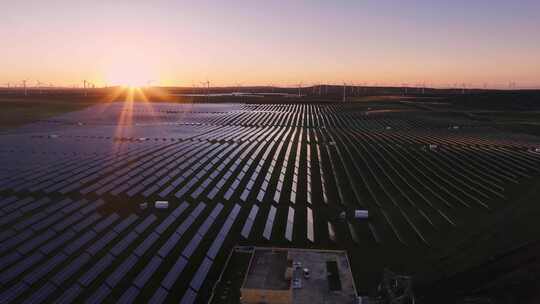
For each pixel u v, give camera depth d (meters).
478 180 65.88
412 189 62.53
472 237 44.34
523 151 86.44
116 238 41.69
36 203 47.59
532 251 39.56
